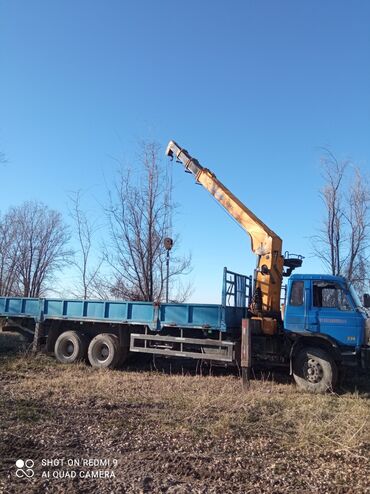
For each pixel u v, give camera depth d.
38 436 6.44
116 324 13.88
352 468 5.54
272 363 12.04
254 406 8.51
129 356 13.90
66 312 14.58
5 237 37.41
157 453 5.92
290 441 6.56
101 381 10.94
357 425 7.10
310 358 11.30
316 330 11.58
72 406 8.30
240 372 12.41
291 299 11.90
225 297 12.13
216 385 11.05
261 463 5.68
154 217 19.94
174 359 14.48
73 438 6.45
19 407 7.93
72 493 4.77
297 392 10.86
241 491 4.90
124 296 19.75
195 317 12.48
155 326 13.01
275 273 12.77
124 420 7.40
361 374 12.93
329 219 18.23
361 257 17.92
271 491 4.90
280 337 12.23
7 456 5.72
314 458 5.88
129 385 10.73
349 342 11.31
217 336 12.51
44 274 38.19
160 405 8.55
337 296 11.59
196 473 5.34
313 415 7.93
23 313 15.26
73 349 14.15
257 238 13.04
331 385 11.05
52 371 12.69
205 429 6.94
